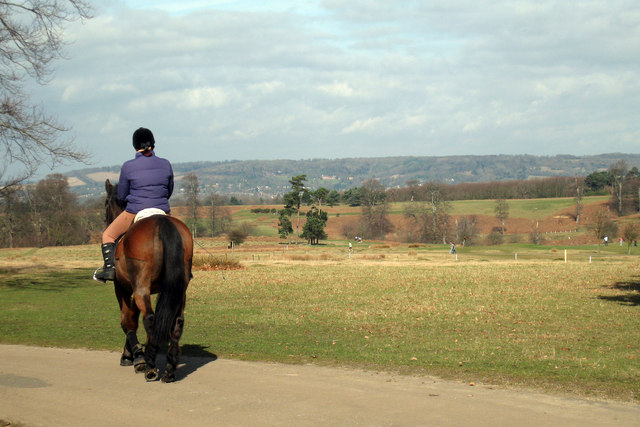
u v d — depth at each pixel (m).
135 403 5.88
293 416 5.34
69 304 17.86
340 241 105.62
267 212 150.25
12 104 21.20
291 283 24.86
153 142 7.96
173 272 6.46
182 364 8.00
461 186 164.75
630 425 5.06
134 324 7.53
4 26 20.70
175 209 102.06
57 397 6.16
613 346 10.25
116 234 7.59
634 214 115.12
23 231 71.44
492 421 5.15
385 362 8.31
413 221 103.25
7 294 21.00
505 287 22.47
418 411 5.48
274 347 9.92
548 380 7.00
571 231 107.69
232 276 28.83
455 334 11.80
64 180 73.75
